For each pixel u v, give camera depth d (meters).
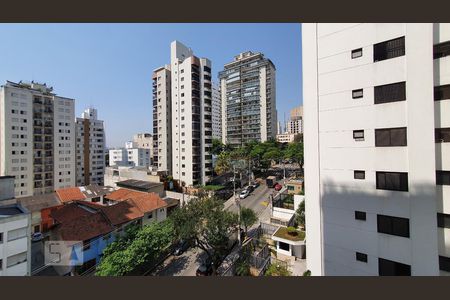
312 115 12.12
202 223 18.81
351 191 10.97
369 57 10.40
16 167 43.22
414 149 9.29
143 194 31.17
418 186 9.23
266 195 41.72
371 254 10.45
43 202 31.09
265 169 64.62
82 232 20.77
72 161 52.16
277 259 19.66
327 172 11.68
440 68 9.23
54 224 28.77
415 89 9.26
